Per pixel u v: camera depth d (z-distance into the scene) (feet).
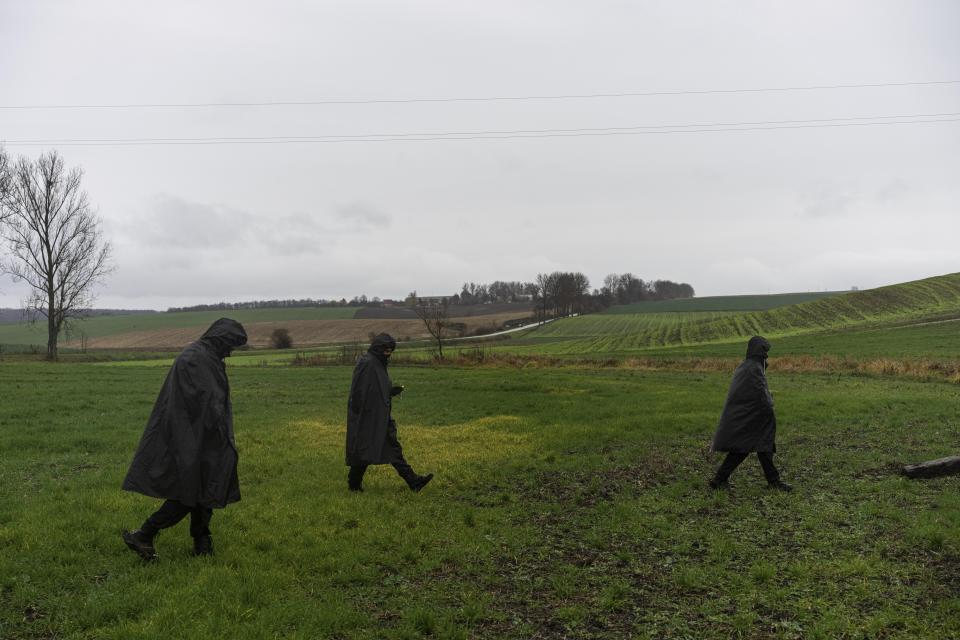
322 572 22.54
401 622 18.99
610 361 132.57
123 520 26.61
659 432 51.55
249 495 31.94
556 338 318.65
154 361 188.34
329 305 492.95
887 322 230.27
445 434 50.60
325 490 33.58
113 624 17.81
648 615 19.75
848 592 21.06
